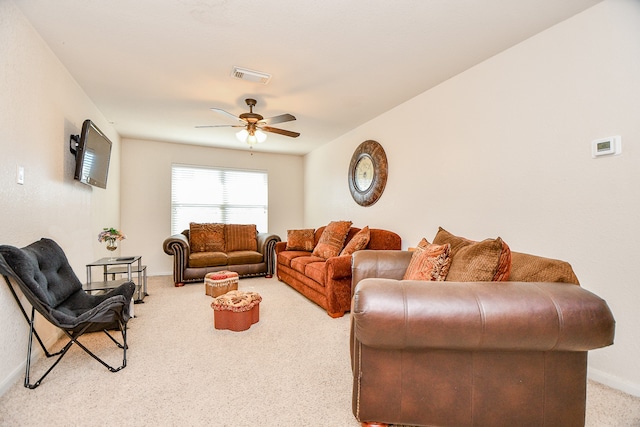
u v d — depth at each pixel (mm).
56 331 2227
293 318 2857
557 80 1964
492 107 2377
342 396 1598
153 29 2010
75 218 2705
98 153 2949
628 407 1514
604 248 1743
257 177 5844
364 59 2410
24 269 1548
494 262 1374
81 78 2699
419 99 3111
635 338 1625
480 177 2475
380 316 1156
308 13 1859
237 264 4531
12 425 1340
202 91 3012
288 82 2818
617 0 1693
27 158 1871
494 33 2068
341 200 4648
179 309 3105
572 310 1132
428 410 1274
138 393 1602
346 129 4344
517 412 1251
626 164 1658
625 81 1663
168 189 5129
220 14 1864
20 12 1794
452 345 1172
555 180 1972
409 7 1805
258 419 1405
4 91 1635
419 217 3119
